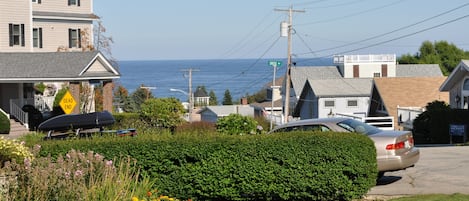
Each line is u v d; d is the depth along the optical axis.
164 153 12.90
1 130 33.00
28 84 41.38
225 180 12.80
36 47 48.03
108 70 37.56
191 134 13.58
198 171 12.88
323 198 12.77
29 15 42.50
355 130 15.91
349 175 12.72
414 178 16.47
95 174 11.26
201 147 12.87
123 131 19.34
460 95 42.62
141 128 29.81
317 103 66.38
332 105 66.06
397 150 15.23
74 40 51.03
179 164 12.98
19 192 9.97
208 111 74.06
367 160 12.81
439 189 14.84
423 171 17.66
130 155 12.89
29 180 10.08
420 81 53.81
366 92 66.31
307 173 12.63
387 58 78.00
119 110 63.28
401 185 15.46
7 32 41.28
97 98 49.22
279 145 12.70
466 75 41.44
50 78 35.59
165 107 32.47
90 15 51.78
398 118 47.66
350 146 12.66
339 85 67.31
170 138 13.04
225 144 12.81
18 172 10.43
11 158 12.05
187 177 12.88
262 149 12.73
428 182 15.82
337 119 16.47
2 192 9.88
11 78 35.38
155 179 12.84
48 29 49.31
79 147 12.87
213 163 12.84
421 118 39.06
